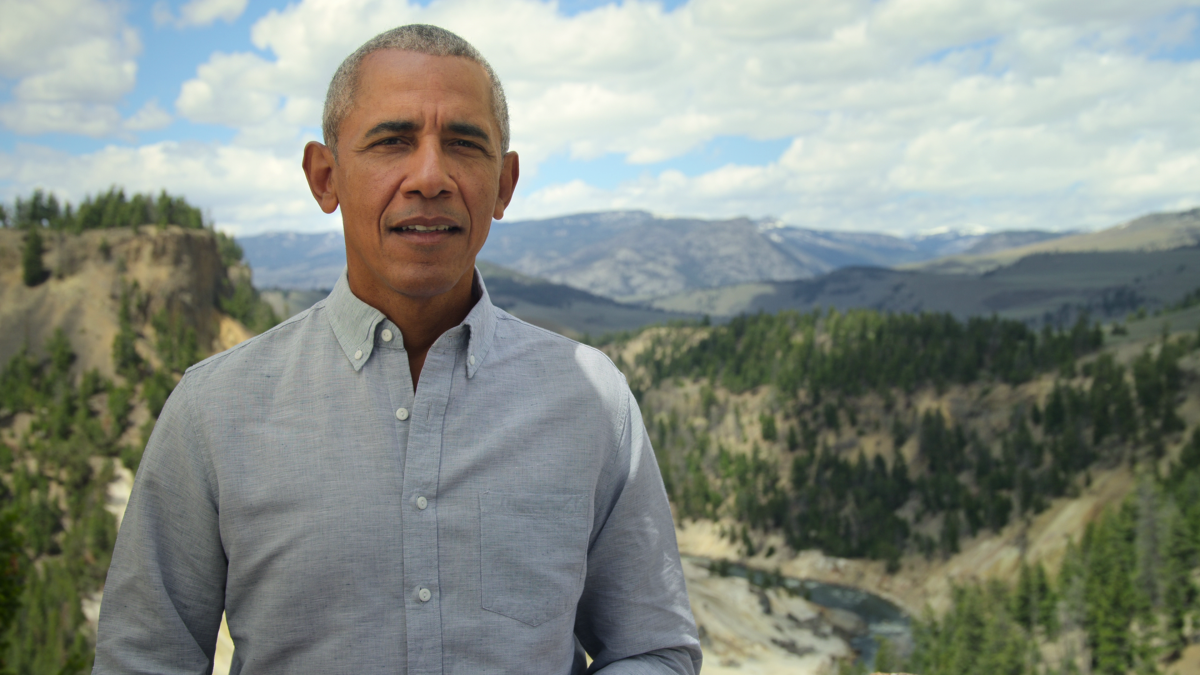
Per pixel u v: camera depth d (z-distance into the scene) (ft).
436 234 6.36
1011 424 605.31
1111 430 538.06
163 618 6.35
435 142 6.43
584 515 6.61
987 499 533.55
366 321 6.51
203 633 6.65
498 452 6.39
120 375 522.47
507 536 6.24
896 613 474.08
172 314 589.32
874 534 535.60
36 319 559.38
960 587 421.59
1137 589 331.16
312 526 6.03
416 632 6.00
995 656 325.83
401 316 6.66
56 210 650.43
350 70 6.82
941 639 368.48
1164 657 311.68
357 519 6.06
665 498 7.73
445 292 6.64
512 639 6.15
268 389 6.53
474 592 6.13
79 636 297.12
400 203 6.26
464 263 6.62
